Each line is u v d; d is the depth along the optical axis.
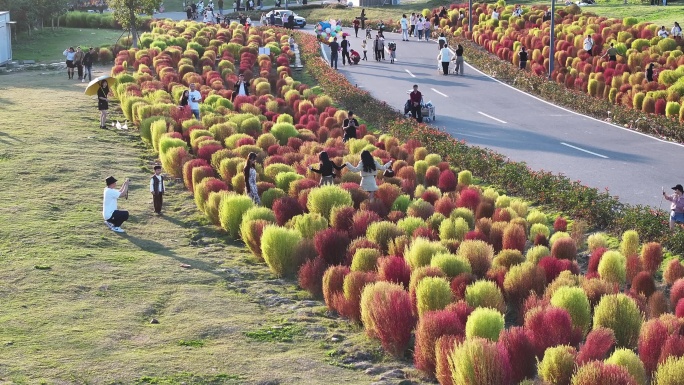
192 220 20.02
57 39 59.81
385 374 11.74
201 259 17.03
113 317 13.38
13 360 11.48
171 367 11.53
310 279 15.19
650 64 36.44
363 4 81.31
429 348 11.74
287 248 16.17
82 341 12.28
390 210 20.58
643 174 24.23
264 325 13.41
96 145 27.30
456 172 24.94
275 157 23.75
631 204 21.19
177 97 34.00
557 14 56.47
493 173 24.05
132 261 16.48
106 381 10.98
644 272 15.62
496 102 36.53
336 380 11.43
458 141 27.42
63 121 30.86
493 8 62.38
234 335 12.90
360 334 13.30
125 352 12.00
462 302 12.94
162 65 41.84
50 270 15.48
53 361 11.53
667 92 32.72
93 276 15.33
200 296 14.63
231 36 54.41
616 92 35.12
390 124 30.34
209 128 27.98
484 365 10.78
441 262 14.99
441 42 49.16
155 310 13.88
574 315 13.20
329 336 13.12
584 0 70.44
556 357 11.05
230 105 32.56
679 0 66.94
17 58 51.22
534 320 12.55
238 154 24.19
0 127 29.02
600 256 16.67
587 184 23.27
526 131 30.64
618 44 43.53
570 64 42.25
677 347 11.66
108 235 18.23
